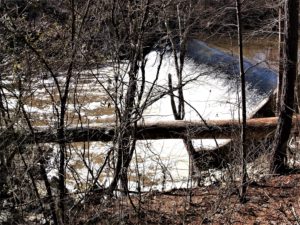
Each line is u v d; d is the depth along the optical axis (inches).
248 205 251.3
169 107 482.0
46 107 229.6
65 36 215.3
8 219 188.5
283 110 287.1
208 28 363.6
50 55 209.8
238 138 278.4
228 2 346.3
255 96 516.4
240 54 245.6
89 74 224.2
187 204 252.1
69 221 198.1
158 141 406.6
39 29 209.9
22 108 189.0
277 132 291.6
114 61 229.6
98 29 222.5
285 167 293.6
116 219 209.8
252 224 233.5
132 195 262.7
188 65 634.8
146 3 239.8
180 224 234.8
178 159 368.8
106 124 277.9
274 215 242.1
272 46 645.3
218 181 281.0
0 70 190.7
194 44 675.4
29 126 190.4
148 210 240.1
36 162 188.7
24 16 195.8
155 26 274.7
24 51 194.1
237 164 271.6
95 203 214.8
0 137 181.8
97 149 307.6
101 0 233.9
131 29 239.5
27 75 196.9
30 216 197.5
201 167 297.3
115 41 227.8
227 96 493.0
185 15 332.2
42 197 204.4
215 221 236.7
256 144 344.2
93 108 366.3
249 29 402.3
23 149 194.5
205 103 486.0
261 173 289.3
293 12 276.7
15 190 186.1
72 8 208.2
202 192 270.7
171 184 302.8
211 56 632.4
